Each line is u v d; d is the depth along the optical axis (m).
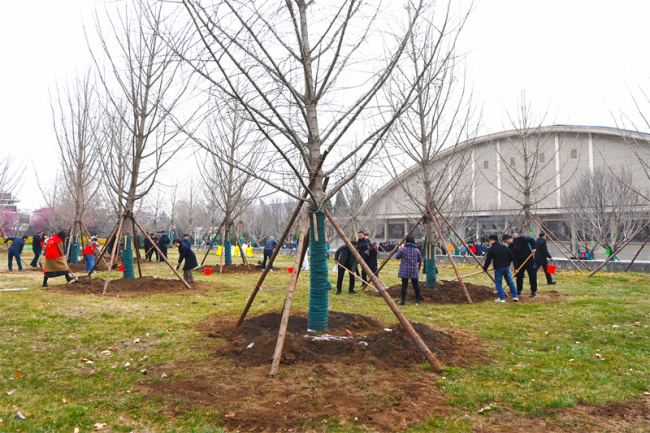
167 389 4.53
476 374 5.09
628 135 16.56
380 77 6.13
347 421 3.77
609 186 26.09
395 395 4.33
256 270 18.59
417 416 3.89
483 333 7.23
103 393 4.47
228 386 4.55
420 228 32.50
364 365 5.13
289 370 4.93
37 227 55.66
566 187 35.56
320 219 6.36
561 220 37.50
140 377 4.92
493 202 37.75
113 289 11.21
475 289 11.84
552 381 4.87
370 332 6.65
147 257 22.95
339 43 5.84
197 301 10.11
